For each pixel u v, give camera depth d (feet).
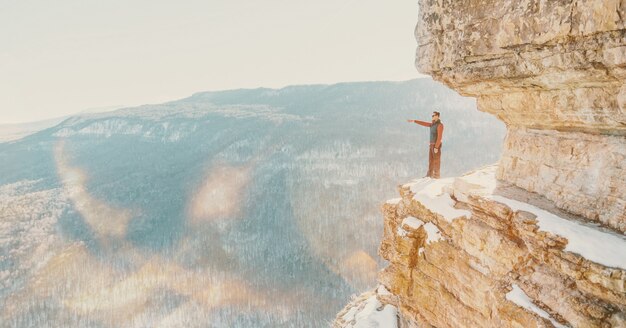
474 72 23.93
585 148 21.22
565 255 17.90
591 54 17.16
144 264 636.89
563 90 20.68
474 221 25.25
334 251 597.93
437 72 27.35
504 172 28.04
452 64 25.45
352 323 41.45
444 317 28.02
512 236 22.25
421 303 30.55
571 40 17.69
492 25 21.36
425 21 27.17
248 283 549.95
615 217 18.51
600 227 18.84
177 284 560.61
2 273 588.50
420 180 36.63
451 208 28.43
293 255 613.11
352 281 533.55
